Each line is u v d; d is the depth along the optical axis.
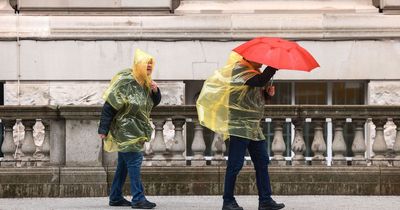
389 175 15.09
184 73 19.41
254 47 11.29
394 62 19.44
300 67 11.09
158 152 15.37
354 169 15.11
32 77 19.39
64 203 13.76
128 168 12.66
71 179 14.99
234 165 11.84
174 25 19.36
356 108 15.21
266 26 19.36
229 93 11.75
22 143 16.06
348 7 19.72
